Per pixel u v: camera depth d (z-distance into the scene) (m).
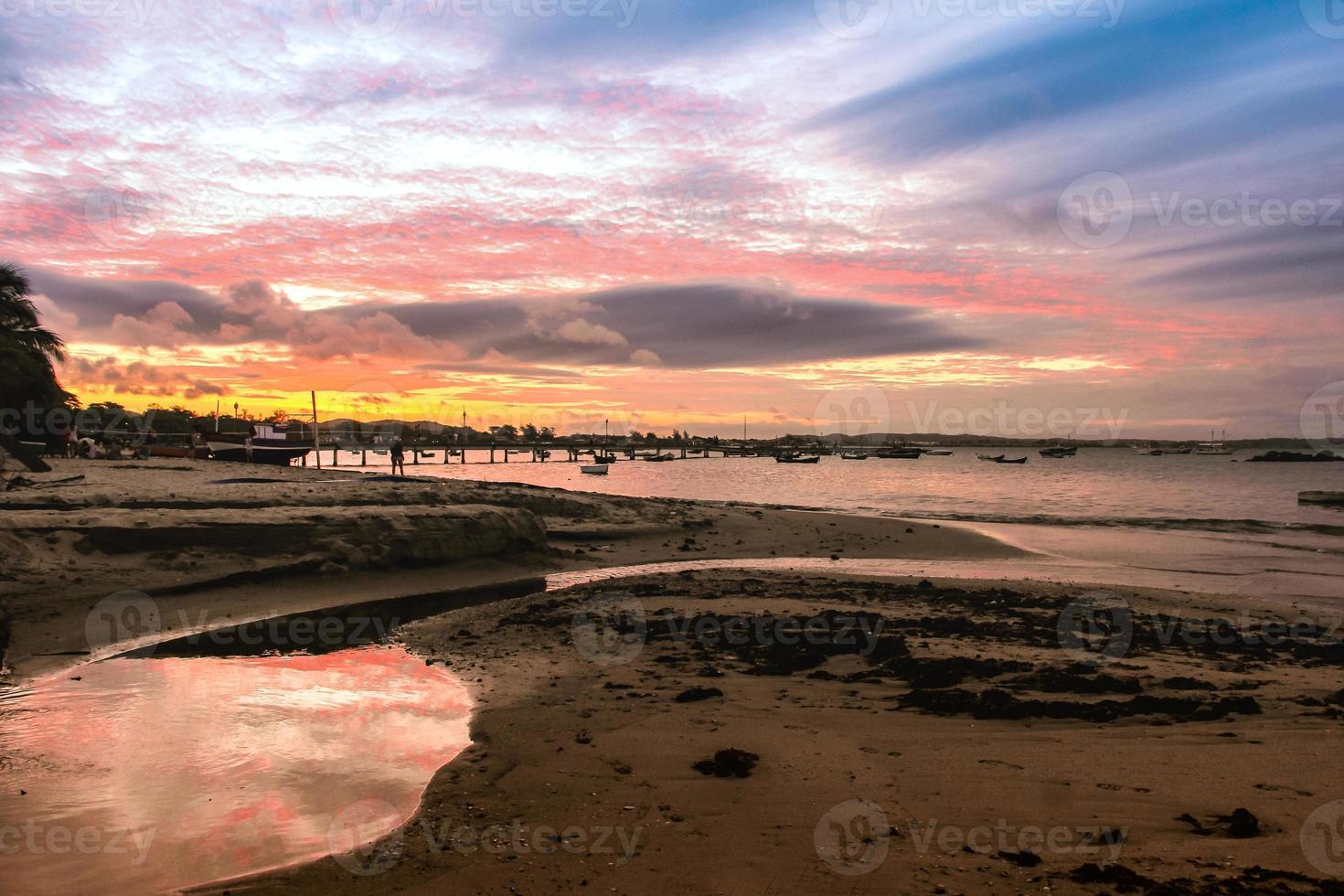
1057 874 5.34
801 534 27.39
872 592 16.62
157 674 10.70
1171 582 19.34
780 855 5.72
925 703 9.27
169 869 5.62
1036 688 9.86
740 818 6.34
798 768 7.36
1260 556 24.20
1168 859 5.50
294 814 6.54
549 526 24.41
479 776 7.26
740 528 27.81
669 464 139.25
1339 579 20.02
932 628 13.24
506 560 20.20
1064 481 81.50
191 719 8.90
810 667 10.98
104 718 8.90
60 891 5.35
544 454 127.56
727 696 9.66
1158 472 109.75
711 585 17.44
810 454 180.00
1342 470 118.12
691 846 5.89
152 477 27.61
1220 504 47.28
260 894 5.27
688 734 8.29
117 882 5.45
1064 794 6.72
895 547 25.66
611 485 65.94
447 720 8.91
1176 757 7.56
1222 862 5.43
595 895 5.23
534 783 7.10
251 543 16.61
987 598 16.14
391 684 10.31
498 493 25.78
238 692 9.89
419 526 18.86
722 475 92.75
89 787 7.05
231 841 6.06
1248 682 10.18
